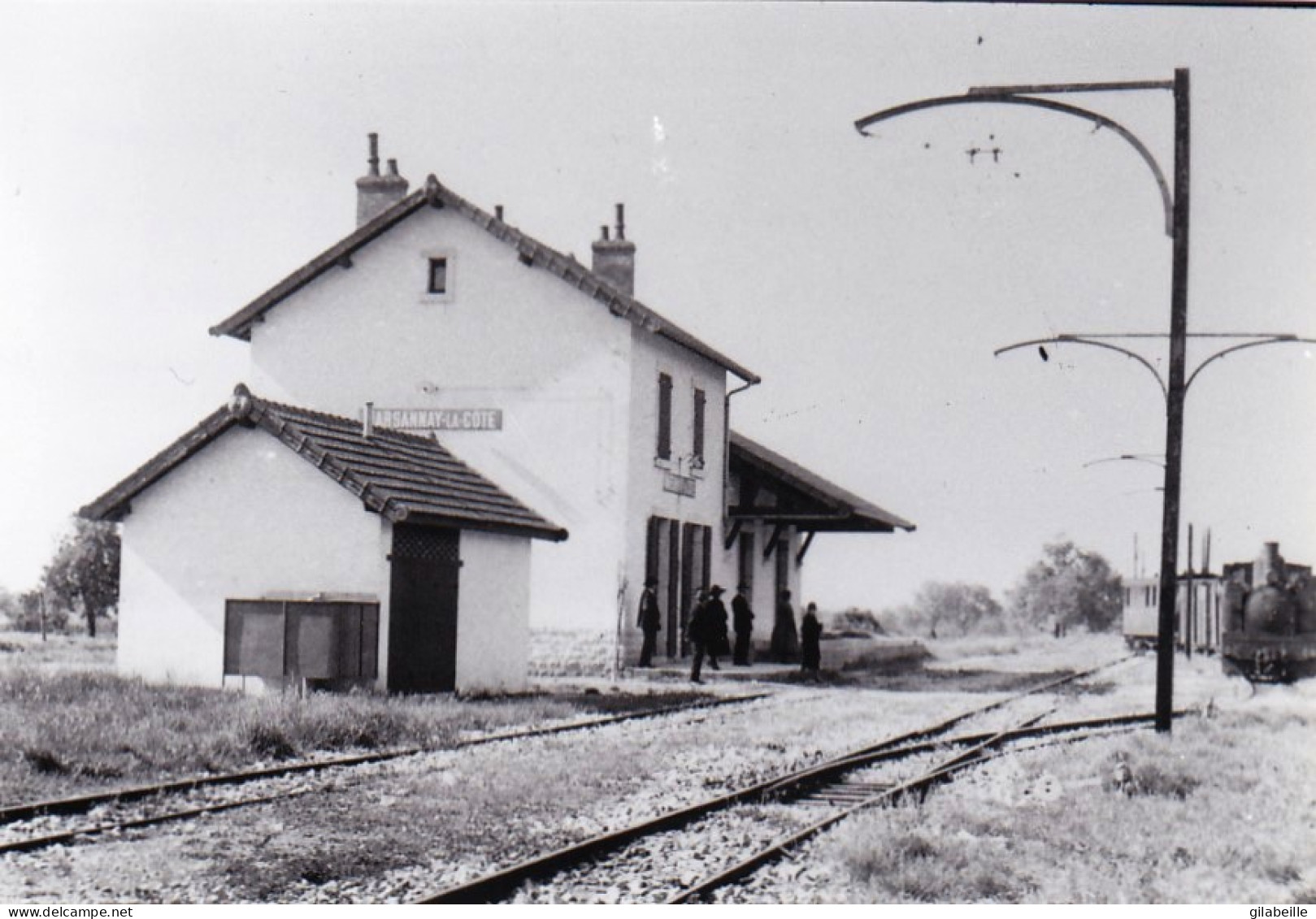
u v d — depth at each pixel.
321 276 30.53
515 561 24.08
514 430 29.45
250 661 20.09
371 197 31.80
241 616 20.25
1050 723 21.36
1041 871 10.34
